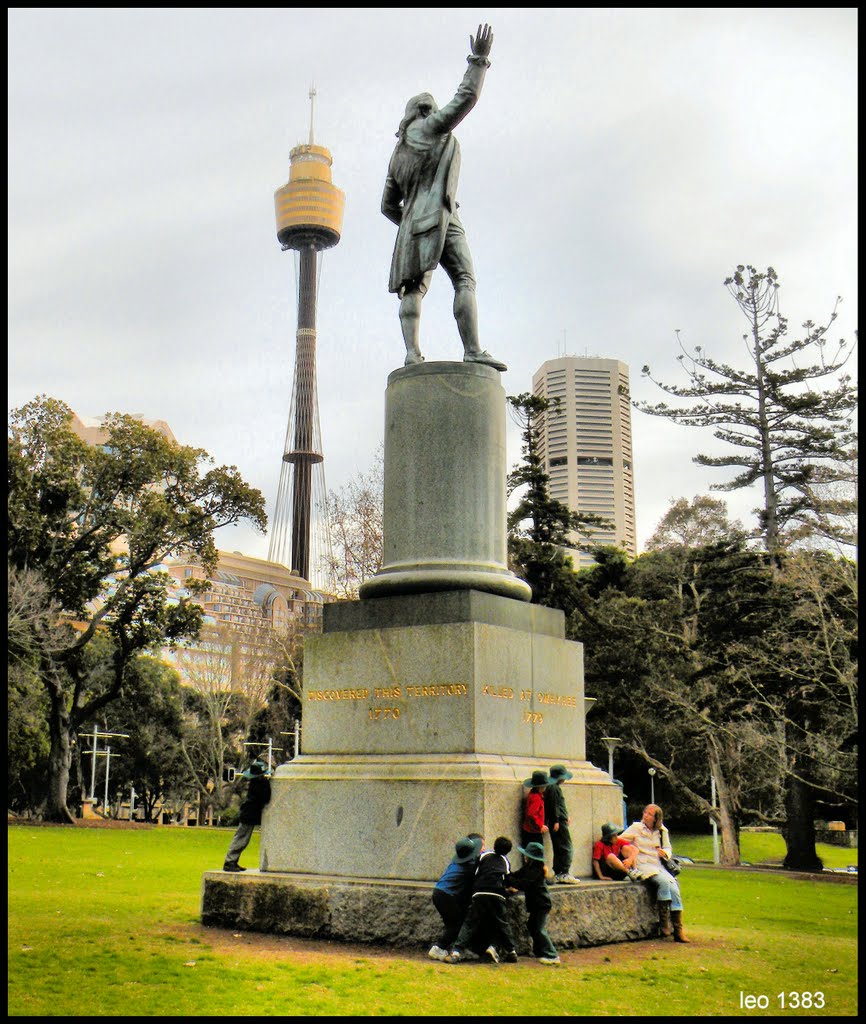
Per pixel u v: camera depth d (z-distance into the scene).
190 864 21.61
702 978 9.65
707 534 58.59
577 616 45.66
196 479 45.50
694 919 15.62
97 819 50.00
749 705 39.09
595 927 11.22
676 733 46.09
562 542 46.78
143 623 45.56
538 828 10.86
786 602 38.16
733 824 43.22
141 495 45.00
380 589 12.48
